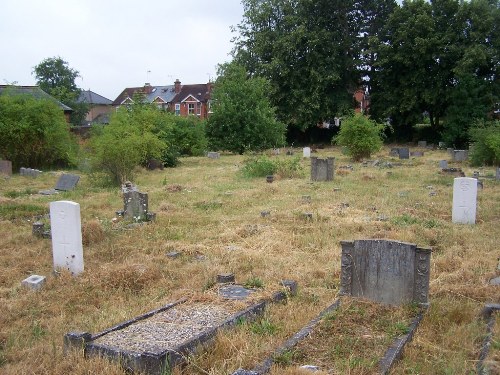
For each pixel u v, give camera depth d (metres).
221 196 17.42
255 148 40.22
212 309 6.73
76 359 5.35
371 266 7.13
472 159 28.56
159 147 25.80
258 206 15.39
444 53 44.12
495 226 12.45
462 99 42.78
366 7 49.53
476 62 42.69
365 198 16.44
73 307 7.38
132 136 21.72
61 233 8.98
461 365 5.12
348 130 30.80
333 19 49.28
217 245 10.75
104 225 12.39
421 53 44.22
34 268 9.37
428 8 45.53
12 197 17.86
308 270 8.80
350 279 7.31
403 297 6.93
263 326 6.23
